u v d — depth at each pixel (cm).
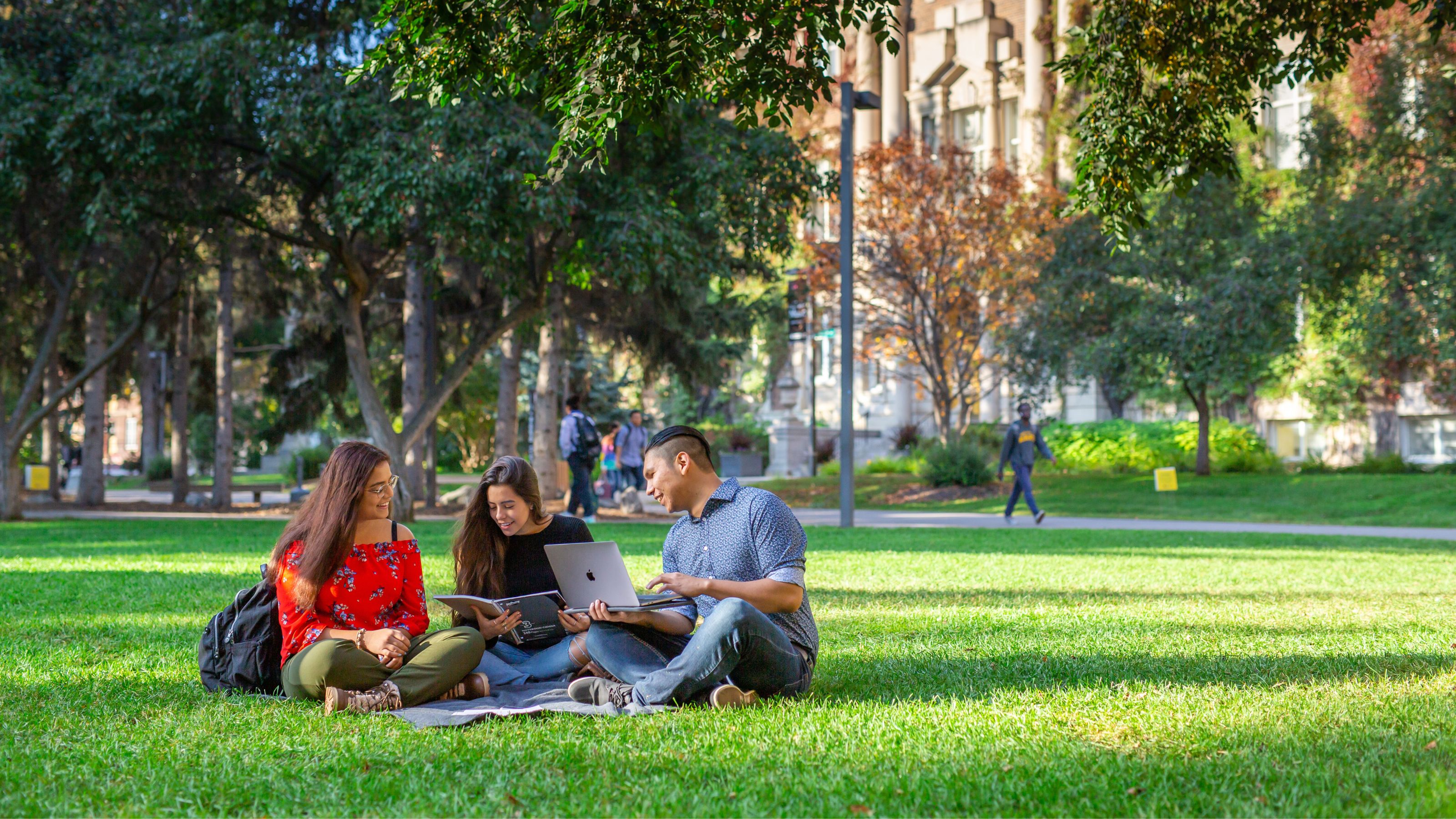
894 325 3472
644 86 696
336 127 1591
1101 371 2759
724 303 2864
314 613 474
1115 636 674
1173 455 3294
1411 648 616
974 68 4709
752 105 764
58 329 2164
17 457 2139
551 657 514
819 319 3525
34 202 1953
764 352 4934
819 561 1229
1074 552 1356
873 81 4916
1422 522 2097
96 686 516
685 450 481
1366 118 2677
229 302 2575
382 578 479
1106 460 3359
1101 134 916
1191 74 923
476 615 503
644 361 2830
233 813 325
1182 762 369
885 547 1448
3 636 673
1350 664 562
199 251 2347
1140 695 484
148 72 1641
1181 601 870
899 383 4819
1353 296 2705
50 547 1390
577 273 1808
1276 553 1356
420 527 1836
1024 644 645
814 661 489
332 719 439
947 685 517
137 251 2089
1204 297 2617
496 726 428
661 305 2559
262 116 1681
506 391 2805
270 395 2883
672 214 1722
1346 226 2498
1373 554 1339
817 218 2172
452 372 2012
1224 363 2634
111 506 2716
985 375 4362
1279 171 3600
